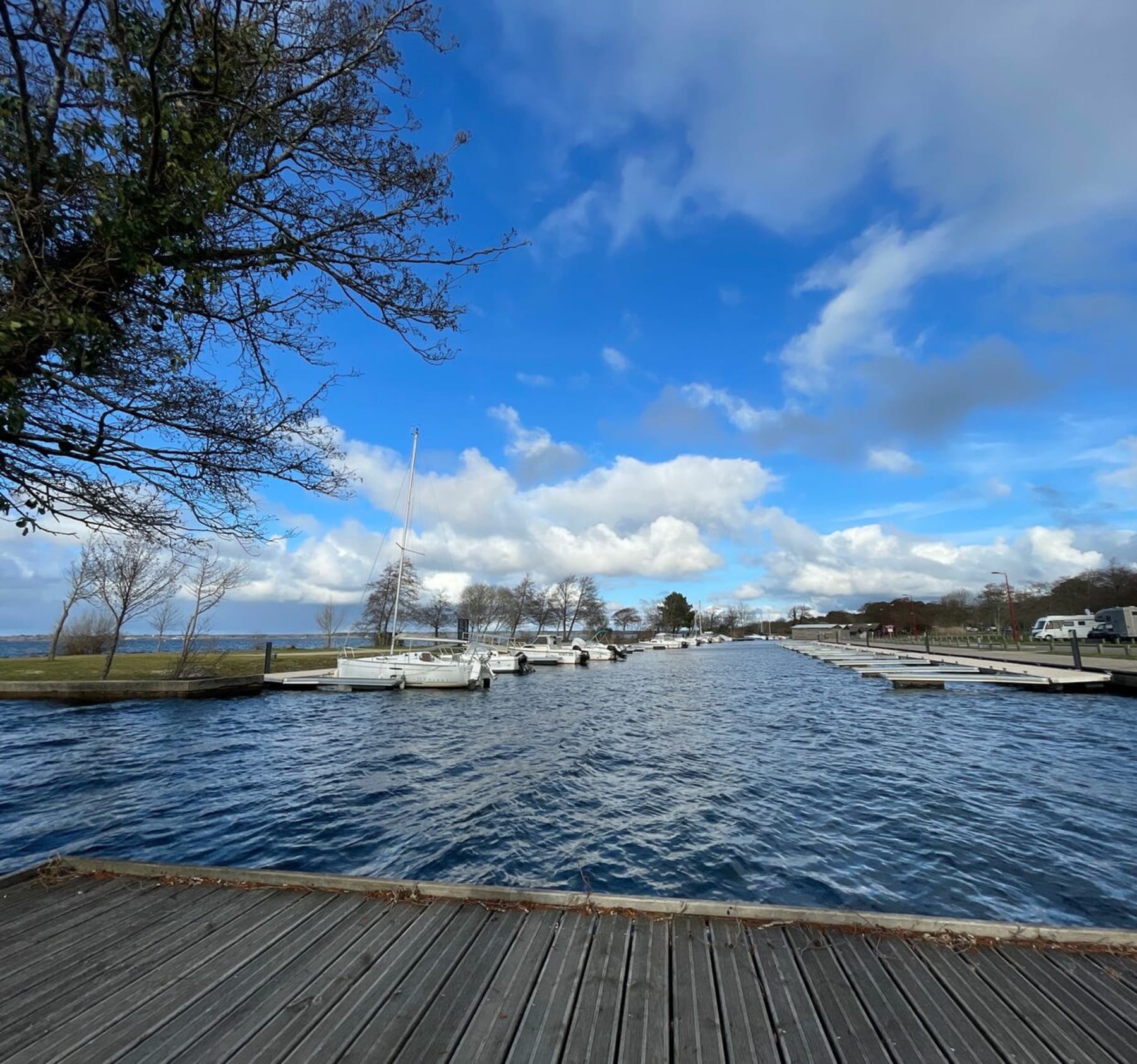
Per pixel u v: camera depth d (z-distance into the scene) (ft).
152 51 11.33
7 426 11.03
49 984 10.03
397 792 36.29
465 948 11.09
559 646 185.37
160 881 14.16
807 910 12.00
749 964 10.54
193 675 85.71
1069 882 22.39
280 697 84.64
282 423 15.66
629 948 11.07
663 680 127.85
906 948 11.01
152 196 11.55
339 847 26.78
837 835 27.84
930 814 30.89
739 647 341.41
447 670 94.94
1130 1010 9.33
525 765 44.24
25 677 81.25
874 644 235.20
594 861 25.05
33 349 11.57
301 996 9.70
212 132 12.76
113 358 13.25
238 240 14.65
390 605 180.65
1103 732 55.01
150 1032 8.84
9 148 11.09
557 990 9.83
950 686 98.63
